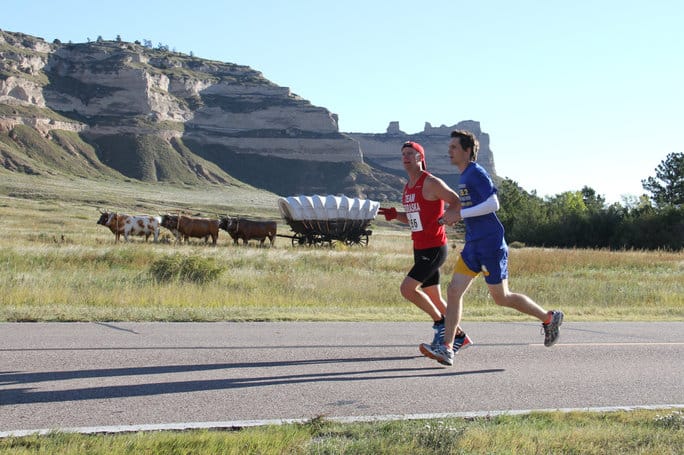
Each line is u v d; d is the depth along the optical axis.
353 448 4.47
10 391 5.78
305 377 6.71
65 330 8.89
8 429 4.78
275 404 5.71
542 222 69.62
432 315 7.74
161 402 5.65
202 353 7.67
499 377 7.06
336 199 45.38
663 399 6.40
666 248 57.56
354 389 6.32
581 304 15.71
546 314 7.32
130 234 38.09
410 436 4.69
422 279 7.55
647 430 5.09
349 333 9.45
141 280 16.91
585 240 65.81
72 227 52.88
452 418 5.32
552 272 26.39
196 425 5.01
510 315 12.02
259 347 8.16
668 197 75.88
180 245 36.25
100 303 12.60
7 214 64.69
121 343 8.09
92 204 120.38
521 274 25.19
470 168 7.05
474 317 11.60
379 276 21.58
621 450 4.65
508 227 75.31
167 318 10.15
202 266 18.20
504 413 5.57
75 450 4.23
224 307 12.09
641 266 31.42
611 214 66.25
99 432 4.76
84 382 6.18
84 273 18.42
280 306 13.27
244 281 17.41
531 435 4.86
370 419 5.27
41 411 5.26
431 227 7.48
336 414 5.48
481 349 8.58
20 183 149.75
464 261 7.14
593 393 6.54
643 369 7.74
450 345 7.22
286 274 19.39
